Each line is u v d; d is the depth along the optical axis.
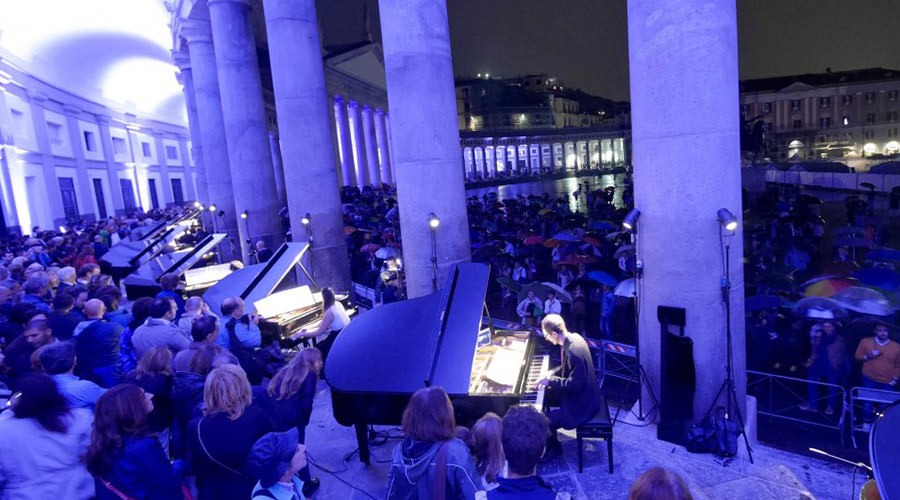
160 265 14.46
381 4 8.28
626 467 5.46
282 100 12.06
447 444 2.99
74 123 33.47
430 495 2.94
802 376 8.12
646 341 6.29
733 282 5.80
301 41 11.95
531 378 5.59
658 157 5.70
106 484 3.19
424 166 8.41
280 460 3.00
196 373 4.75
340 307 8.06
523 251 15.05
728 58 5.42
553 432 5.62
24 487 3.45
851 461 5.45
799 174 39.44
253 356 6.45
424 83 8.23
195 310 7.10
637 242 6.16
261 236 15.95
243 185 15.80
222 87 15.52
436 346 5.01
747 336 8.36
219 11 15.30
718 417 5.77
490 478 3.48
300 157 12.17
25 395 3.50
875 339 6.64
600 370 8.05
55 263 15.30
